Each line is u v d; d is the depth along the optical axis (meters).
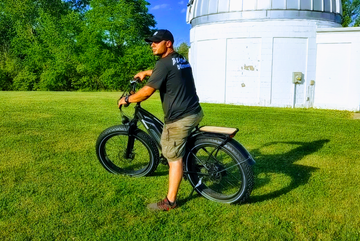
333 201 3.52
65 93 17.45
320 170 4.48
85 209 3.24
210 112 10.31
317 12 12.63
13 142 5.48
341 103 12.52
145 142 4.04
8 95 14.67
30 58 34.81
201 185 3.67
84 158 4.76
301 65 12.83
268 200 3.54
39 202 3.35
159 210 3.28
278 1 12.49
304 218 3.17
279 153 5.33
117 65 30.92
